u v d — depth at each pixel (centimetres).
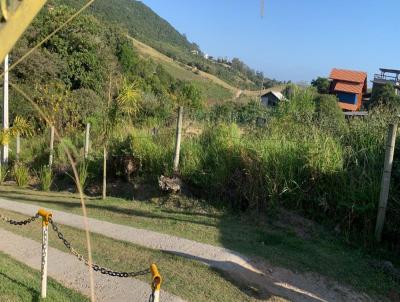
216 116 1402
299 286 605
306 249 724
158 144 1209
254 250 714
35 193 1286
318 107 1655
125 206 1024
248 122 1273
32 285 587
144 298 576
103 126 1198
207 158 1055
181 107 1063
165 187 1027
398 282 623
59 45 3394
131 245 746
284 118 1100
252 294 579
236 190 954
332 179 838
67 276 644
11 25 86
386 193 718
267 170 918
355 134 941
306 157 875
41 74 2812
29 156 1719
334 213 817
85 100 2497
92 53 3528
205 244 739
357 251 718
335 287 604
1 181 1558
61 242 780
